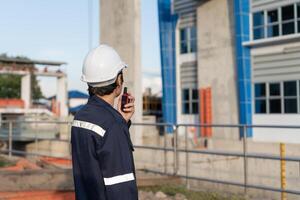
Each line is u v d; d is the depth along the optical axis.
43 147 23.14
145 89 46.31
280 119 23.75
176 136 9.99
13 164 13.11
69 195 7.97
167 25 31.12
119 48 14.97
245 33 25.41
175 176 9.87
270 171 14.16
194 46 29.58
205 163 15.95
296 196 12.30
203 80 27.81
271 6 24.41
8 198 7.57
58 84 45.34
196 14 29.02
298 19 23.09
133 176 2.62
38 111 42.31
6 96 63.75
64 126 24.69
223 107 26.47
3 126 21.25
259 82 24.94
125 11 14.75
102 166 2.58
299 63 22.97
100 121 2.65
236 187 11.87
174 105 30.70
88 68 2.84
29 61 43.28
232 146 22.88
